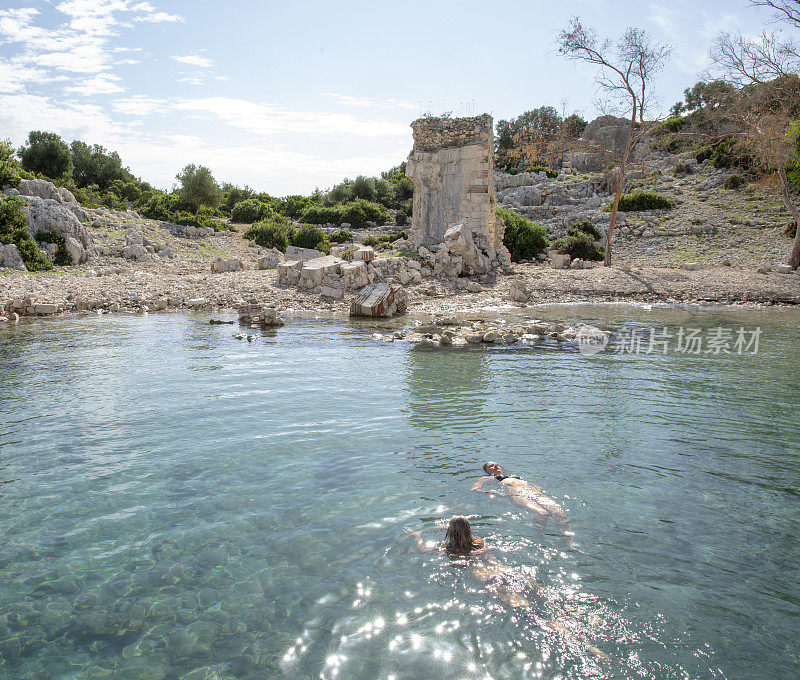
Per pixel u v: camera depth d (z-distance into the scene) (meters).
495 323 20.92
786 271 33.75
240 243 48.22
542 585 4.95
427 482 7.13
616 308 26.17
